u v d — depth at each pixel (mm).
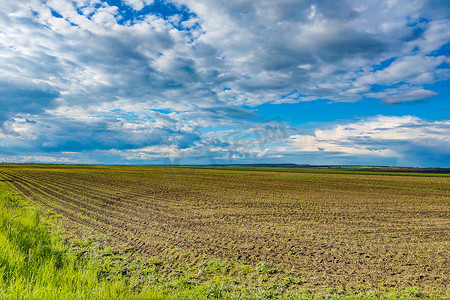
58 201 20234
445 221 15703
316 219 15461
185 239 10766
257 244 10328
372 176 64250
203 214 16297
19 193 24516
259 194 27078
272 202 21828
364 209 19484
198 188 31719
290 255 9164
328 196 26781
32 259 6238
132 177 49375
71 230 11492
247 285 6715
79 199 21594
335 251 9664
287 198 24562
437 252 9742
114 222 13562
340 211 18375
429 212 18734
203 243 10273
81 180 41281
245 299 5871
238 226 13305
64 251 8133
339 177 59031
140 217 15039
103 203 19797
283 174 69188
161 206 18953
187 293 5973
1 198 16109
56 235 10102
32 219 10953
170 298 5426
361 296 6172
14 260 5734
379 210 19203
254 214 16578
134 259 8336
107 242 9992
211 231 12203
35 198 21500
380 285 6887
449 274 7691
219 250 9477
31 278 5195
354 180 50125
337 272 7730
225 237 11219
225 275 7355
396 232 12750
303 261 8609
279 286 6664
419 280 7246
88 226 12453
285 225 13742
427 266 8305
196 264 8102
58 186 31875
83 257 8047
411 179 54688
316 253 9414
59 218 13961
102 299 4820
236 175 60594
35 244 7938
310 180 48438
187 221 14242
